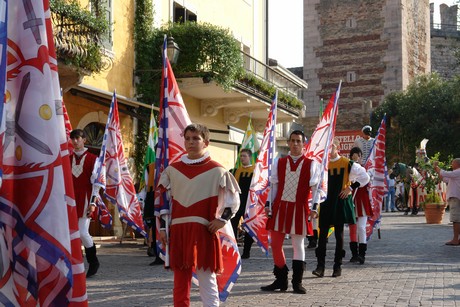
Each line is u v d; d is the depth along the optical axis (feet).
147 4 59.93
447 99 139.64
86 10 46.24
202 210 18.07
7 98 9.79
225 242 20.56
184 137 18.74
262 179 29.66
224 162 76.33
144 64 59.16
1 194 9.64
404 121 142.20
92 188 29.78
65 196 9.86
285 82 91.15
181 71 61.57
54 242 9.64
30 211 9.69
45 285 9.66
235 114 74.90
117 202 36.83
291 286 27.17
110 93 53.11
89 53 45.78
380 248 43.70
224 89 62.34
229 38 62.44
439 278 29.45
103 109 54.70
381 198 43.01
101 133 55.31
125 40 57.41
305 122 149.38
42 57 9.80
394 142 144.05
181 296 18.08
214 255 18.08
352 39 160.04
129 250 45.11
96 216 33.35
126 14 57.77
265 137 29.78
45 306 9.66
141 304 23.32
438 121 138.10
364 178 30.99
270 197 25.96
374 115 149.28
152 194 36.78
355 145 44.16
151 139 44.60
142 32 59.36
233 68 62.75
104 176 29.84
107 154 36.78
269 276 30.58
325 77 162.81
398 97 146.51
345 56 160.66
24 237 9.71
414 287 26.81
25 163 9.77
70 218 9.95
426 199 70.95
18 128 9.80
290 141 25.90
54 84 9.93
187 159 18.62
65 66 43.78
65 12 43.39
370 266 33.94
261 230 29.68
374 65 157.69
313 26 164.35
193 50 60.95
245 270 32.94
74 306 9.86
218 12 76.69
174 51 57.11
